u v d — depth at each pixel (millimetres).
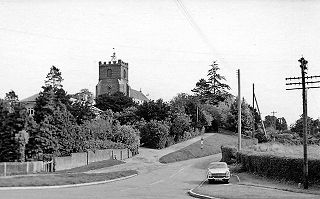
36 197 21141
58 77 97812
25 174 37938
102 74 144500
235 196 22188
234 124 105938
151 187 30328
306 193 23812
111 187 29703
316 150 42938
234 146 56031
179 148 79000
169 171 47781
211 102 127812
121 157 65375
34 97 89812
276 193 23719
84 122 67438
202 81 133375
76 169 46875
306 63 27828
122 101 109188
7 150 50406
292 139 71625
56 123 51812
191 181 36438
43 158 48062
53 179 30906
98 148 59969
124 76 146500
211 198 22438
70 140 52406
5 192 24016
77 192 24969
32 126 51406
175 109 92812
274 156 33250
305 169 26594
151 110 86688
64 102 75500
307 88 27578
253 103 75562
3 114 51938
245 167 41438
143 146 80188
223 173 33812
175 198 22438
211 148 83438
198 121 102875
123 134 70000
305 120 27188
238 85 50000
